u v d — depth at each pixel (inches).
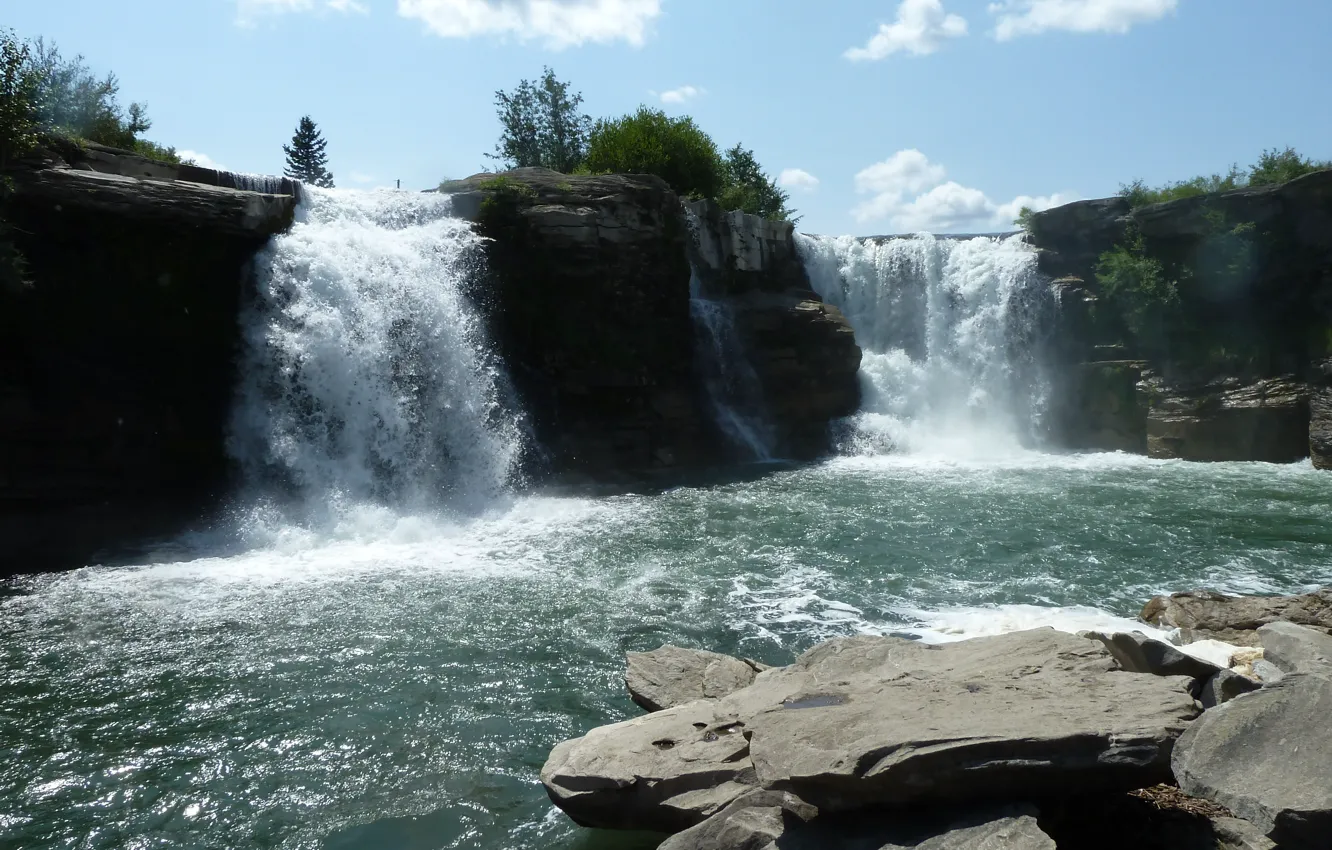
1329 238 1184.2
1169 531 717.3
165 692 409.4
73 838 298.2
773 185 2180.1
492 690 413.7
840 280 1408.7
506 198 965.8
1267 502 838.5
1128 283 1286.9
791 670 320.8
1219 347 1216.2
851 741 230.1
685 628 494.9
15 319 664.4
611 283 1013.8
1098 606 531.2
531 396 976.3
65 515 676.7
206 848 292.4
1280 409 1126.4
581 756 282.8
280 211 784.9
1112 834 225.8
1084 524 741.9
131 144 946.7
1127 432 1242.0
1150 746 217.2
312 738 366.3
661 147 1481.3
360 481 788.0
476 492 852.6
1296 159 1446.9
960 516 772.0
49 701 399.5
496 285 946.1
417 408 842.2
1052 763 214.1
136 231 704.4
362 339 807.1
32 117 727.1
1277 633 334.6
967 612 519.8
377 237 854.5
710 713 298.5
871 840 214.5
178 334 732.7
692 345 1125.1
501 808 313.6
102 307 700.0
